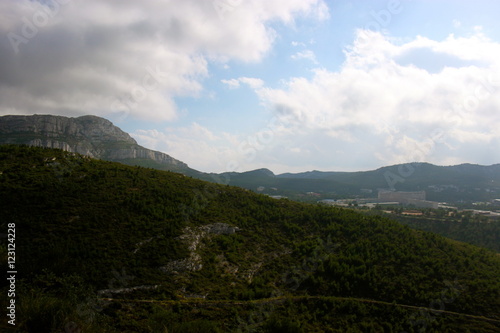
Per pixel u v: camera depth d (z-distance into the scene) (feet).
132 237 126.62
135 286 106.83
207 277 125.80
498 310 118.42
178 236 137.59
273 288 128.16
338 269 138.21
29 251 100.27
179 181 193.67
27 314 55.47
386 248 153.48
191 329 81.51
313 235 169.07
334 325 111.96
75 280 92.22
